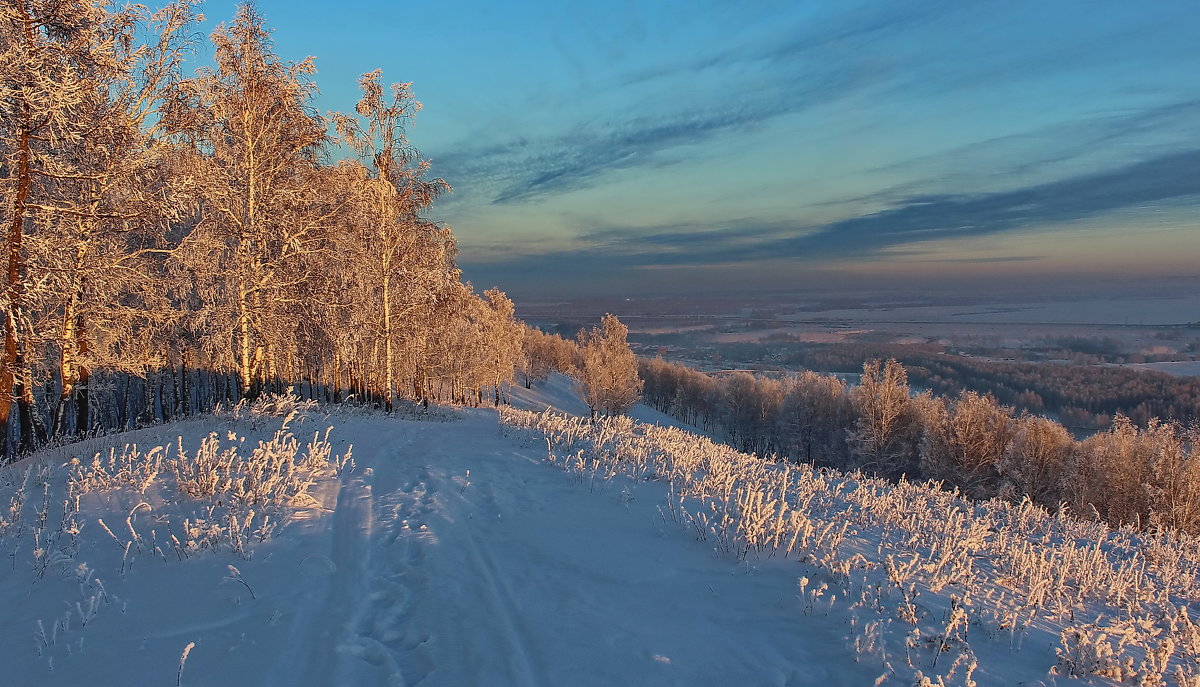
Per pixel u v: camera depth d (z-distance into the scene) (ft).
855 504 29.76
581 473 29.76
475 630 13.75
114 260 42.34
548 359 338.75
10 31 32.37
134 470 24.38
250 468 23.45
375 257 65.72
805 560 17.74
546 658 12.42
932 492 38.55
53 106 32.89
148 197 40.40
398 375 103.71
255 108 49.29
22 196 36.11
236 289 50.24
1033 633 13.96
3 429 36.58
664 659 12.16
